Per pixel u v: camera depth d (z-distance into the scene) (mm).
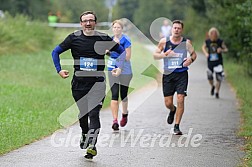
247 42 34719
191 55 19406
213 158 15906
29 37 48281
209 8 57875
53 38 54781
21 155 16047
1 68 35906
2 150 16422
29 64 39000
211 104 27297
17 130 19234
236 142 18219
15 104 24656
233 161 15539
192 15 84312
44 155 16109
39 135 18844
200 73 42406
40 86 31109
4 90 28438
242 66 42656
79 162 15336
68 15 100000
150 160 15656
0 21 47469
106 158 15859
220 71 29719
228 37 41250
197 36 80438
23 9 94562
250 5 29750
